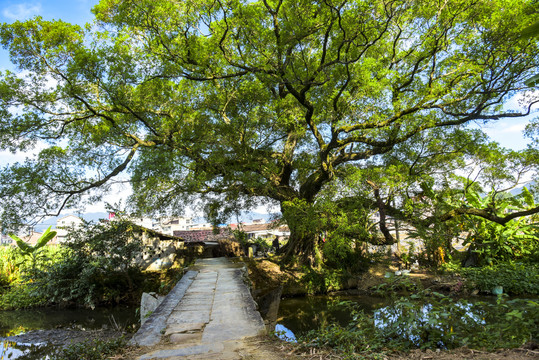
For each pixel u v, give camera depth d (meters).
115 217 18.11
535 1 11.52
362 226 16.42
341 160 19.17
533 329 4.03
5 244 22.53
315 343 4.02
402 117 15.17
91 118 16.02
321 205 16.02
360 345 4.00
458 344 4.17
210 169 16.84
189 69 14.34
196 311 5.77
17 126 13.34
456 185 17.11
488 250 17.73
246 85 14.62
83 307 16.09
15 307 15.87
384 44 16.94
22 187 13.50
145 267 19.97
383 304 13.02
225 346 3.93
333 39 12.62
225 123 15.58
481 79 14.09
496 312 4.84
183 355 3.64
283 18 12.55
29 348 9.87
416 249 21.91
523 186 19.30
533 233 18.47
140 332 4.63
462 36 14.71
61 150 15.07
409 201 16.53
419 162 17.08
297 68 13.01
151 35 13.32
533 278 14.48
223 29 13.80
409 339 4.39
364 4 11.77
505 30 12.48
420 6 13.55
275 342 4.07
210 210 21.22
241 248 28.34
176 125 14.86
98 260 16.92
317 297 17.05
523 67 13.19
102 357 3.83
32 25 12.47
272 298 12.67
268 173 18.14
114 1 13.12
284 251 21.48
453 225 17.45
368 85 13.37
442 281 15.66
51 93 14.20
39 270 16.86
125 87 13.61
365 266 20.17
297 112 16.03
